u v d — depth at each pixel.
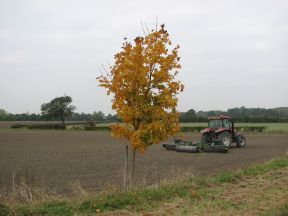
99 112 162.25
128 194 10.08
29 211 8.62
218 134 29.78
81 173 16.91
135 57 10.31
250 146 33.28
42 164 20.48
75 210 8.87
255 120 89.62
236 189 11.62
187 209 9.23
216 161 21.44
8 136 54.69
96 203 9.30
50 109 130.25
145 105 10.52
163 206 9.48
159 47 10.30
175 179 12.30
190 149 27.00
